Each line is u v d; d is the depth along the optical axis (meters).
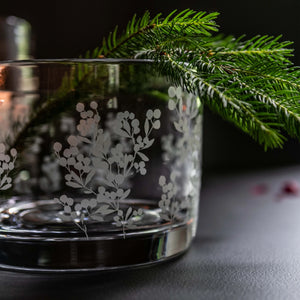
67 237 0.27
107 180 0.27
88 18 0.77
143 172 0.28
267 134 0.24
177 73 0.27
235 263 0.30
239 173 0.70
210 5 0.78
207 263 0.30
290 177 0.65
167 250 0.29
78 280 0.28
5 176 0.29
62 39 0.76
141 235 0.28
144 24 0.29
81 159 0.27
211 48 0.30
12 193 0.30
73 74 0.27
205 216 0.41
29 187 0.32
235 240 0.34
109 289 0.27
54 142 0.28
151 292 0.26
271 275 0.28
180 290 0.27
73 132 0.27
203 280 0.28
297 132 0.26
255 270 0.29
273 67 0.27
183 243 0.30
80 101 0.27
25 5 0.72
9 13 0.70
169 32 0.28
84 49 0.77
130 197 0.28
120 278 0.28
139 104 0.28
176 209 0.29
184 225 0.30
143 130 0.28
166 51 0.28
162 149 0.28
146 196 0.28
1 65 0.28
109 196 0.27
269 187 0.57
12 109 0.29
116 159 0.27
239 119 0.26
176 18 0.28
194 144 0.30
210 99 0.26
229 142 0.79
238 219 0.40
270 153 0.79
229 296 0.26
